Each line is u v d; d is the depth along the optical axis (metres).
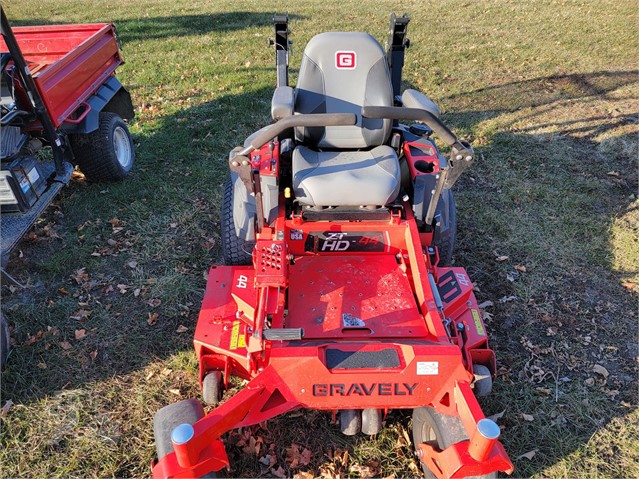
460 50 10.72
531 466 3.29
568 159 6.62
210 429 2.47
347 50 4.10
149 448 3.37
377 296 3.42
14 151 4.50
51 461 3.28
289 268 3.66
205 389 3.27
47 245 5.11
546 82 9.10
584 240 5.25
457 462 2.45
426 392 2.80
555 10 14.05
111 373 3.86
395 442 3.41
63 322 4.26
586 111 7.96
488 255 5.05
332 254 3.82
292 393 2.78
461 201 5.79
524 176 6.27
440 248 4.28
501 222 5.47
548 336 4.23
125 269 4.84
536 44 11.16
